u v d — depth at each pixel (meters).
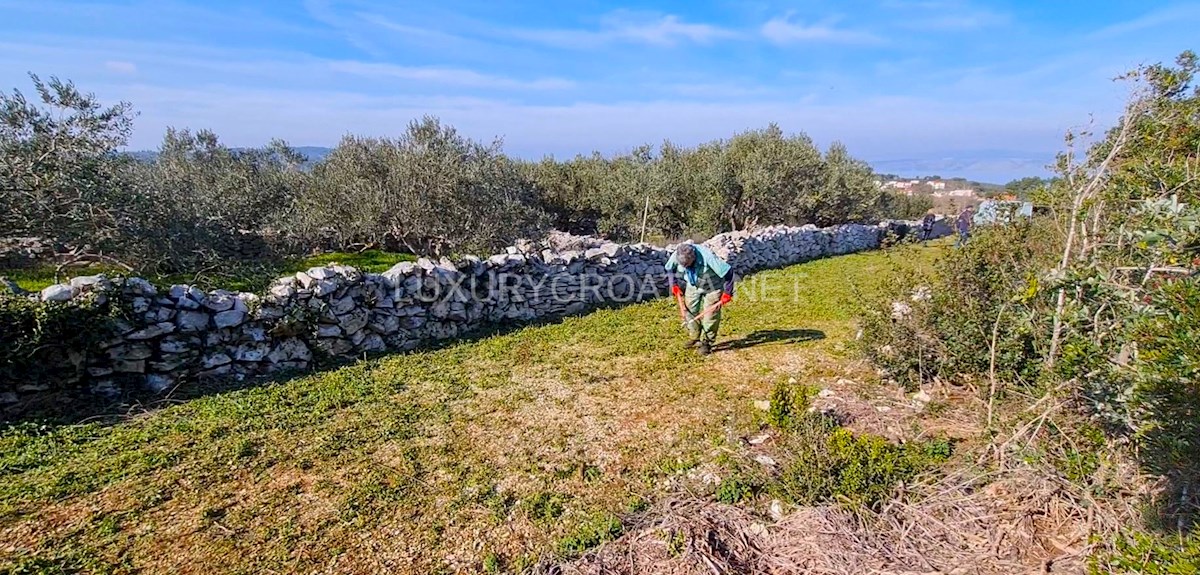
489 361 6.56
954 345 5.11
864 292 10.05
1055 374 3.66
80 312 4.84
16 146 7.89
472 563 3.24
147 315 5.23
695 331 6.96
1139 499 3.09
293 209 14.14
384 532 3.47
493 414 5.14
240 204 13.84
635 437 4.74
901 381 5.54
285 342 5.98
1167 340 2.29
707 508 3.68
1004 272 4.86
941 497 3.56
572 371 6.25
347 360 6.37
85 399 4.95
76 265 9.19
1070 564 2.97
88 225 8.65
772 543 3.37
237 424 4.74
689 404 5.40
